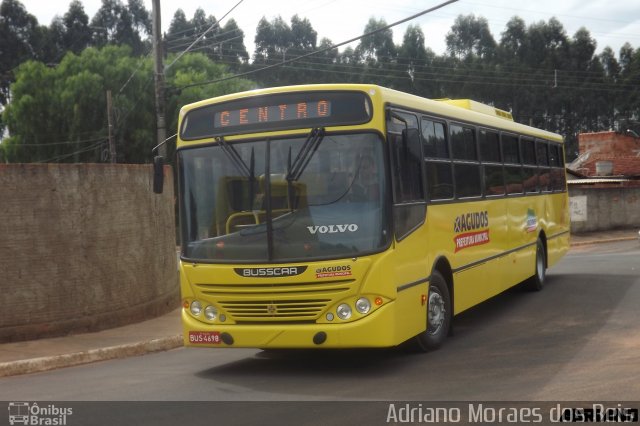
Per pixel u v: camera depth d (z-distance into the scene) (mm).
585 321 11938
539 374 8398
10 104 50656
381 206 8477
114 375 9555
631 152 56312
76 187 12422
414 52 82125
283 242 8562
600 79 86188
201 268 8898
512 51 88500
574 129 85000
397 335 8578
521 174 14500
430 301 9930
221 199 8938
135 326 13156
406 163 9047
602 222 38688
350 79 78625
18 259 11719
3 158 49750
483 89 81125
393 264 8492
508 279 13406
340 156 8586
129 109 48000
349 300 8398
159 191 9703
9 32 79250
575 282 17094
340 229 8461
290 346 8516
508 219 13453
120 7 88625
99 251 12750
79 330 12359
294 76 78500
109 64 50625
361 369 9094
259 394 7992
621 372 8336
